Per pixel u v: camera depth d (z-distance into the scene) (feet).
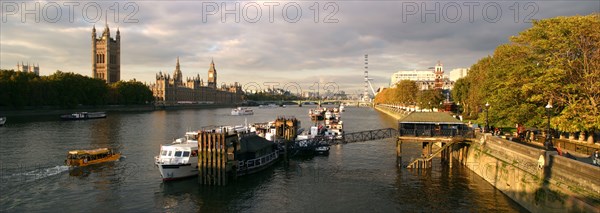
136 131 428.97
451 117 263.49
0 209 154.92
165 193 177.37
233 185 190.90
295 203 164.76
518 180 154.92
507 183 165.99
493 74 277.23
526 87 196.54
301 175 212.43
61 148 295.89
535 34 212.43
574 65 193.16
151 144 321.73
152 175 208.74
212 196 173.78
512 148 167.22
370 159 258.37
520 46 232.32
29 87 645.51
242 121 638.94
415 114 274.36
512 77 220.02
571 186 120.37
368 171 221.05
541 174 138.31
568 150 175.22
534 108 215.72
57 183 192.13
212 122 600.80
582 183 115.75
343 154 278.46
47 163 237.04
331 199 169.68
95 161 237.45
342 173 216.54
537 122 213.05
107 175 208.44
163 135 389.39
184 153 203.62
